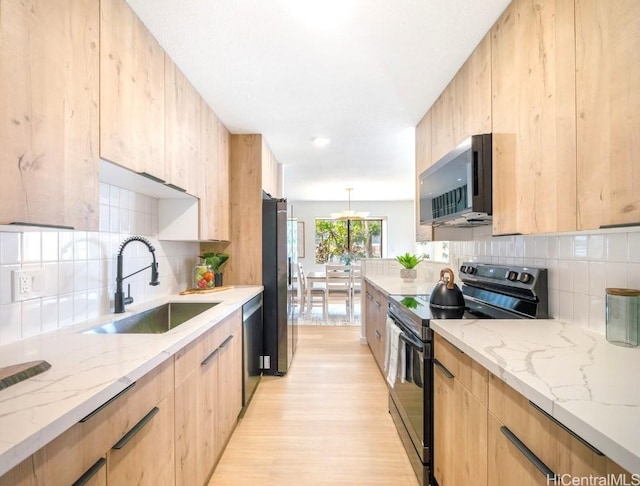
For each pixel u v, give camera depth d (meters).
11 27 0.86
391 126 2.87
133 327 1.78
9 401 0.74
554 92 1.12
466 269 2.31
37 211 0.93
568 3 1.05
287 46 1.70
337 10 1.44
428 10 1.44
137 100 1.45
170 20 1.49
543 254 1.62
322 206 8.03
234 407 2.10
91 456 0.80
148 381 1.07
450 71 1.96
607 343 1.16
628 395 0.76
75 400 0.75
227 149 2.93
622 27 0.84
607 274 1.26
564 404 0.72
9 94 0.85
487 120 1.60
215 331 1.73
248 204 3.05
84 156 1.12
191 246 2.89
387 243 7.99
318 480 1.67
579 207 1.00
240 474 1.72
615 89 0.87
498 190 1.50
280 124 2.82
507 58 1.42
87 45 1.14
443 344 1.44
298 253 7.98
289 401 2.53
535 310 1.58
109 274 1.77
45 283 1.34
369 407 2.43
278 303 3.04
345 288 5.62
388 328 2.26
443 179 1.93
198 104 2.21
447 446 1.40
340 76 2.01
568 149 1.05
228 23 1.51
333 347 3.88
